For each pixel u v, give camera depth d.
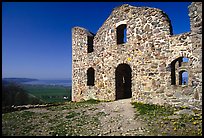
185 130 6.39
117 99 13.21
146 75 11.30
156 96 10.80
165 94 10.46
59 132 6.80
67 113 9.80
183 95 9.80
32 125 7.81
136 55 11.86
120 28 13.50
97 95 14.12
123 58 12.55
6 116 9.23
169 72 10.40
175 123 7.07
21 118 8.90
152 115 8.45
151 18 11.25
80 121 8.22
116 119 8.27
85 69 15.20
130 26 12.27
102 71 13.86
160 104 10.59
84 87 15.20
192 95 9.47
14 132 6.90
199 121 7.19
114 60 13.10
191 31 9.62
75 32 16.20
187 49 9.76
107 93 13.45
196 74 9.34
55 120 8.55
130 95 14.45
